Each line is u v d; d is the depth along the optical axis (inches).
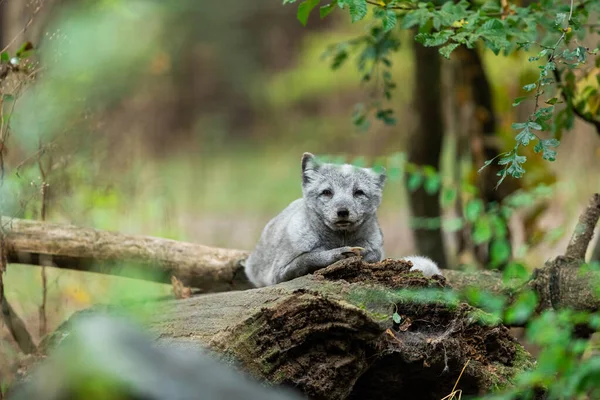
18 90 406.6
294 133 1470.2
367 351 315.3
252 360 300.7
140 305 371.6
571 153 789.9
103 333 175.0
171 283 447.8
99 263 436.8
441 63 581.3
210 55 1525.6
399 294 323.9
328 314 309.7
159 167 1064.8
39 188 431.8
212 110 1515.7
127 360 169.9
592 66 453.1
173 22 1375.5
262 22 1568.7
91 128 518.6
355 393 338.0
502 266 492.7
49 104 461.7
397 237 838.5
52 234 431.5
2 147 407.2
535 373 261.7
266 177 1202.6
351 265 337.1
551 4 407.8
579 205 735.1
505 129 567.2
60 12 463.8
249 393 175.8
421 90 579.2
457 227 483.5
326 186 416.5
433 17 382.0
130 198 647.1
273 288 335.9
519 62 601.0
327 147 1332.4
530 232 539.5
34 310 478.3
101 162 577.9
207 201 1034.1
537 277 386.6
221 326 315.3
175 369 174.1
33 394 180.7
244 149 1457.9
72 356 171.9
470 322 327.6
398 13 455.2
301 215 421.7
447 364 319.0
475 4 448.8
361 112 524.7
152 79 1226.0
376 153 1048.8
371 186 427.2
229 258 443.5
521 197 472.1
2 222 425.1
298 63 1551.4
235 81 1535.4
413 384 334.0
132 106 944.9
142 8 572.7
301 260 399.9
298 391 306.7
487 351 334.6
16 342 406.9
